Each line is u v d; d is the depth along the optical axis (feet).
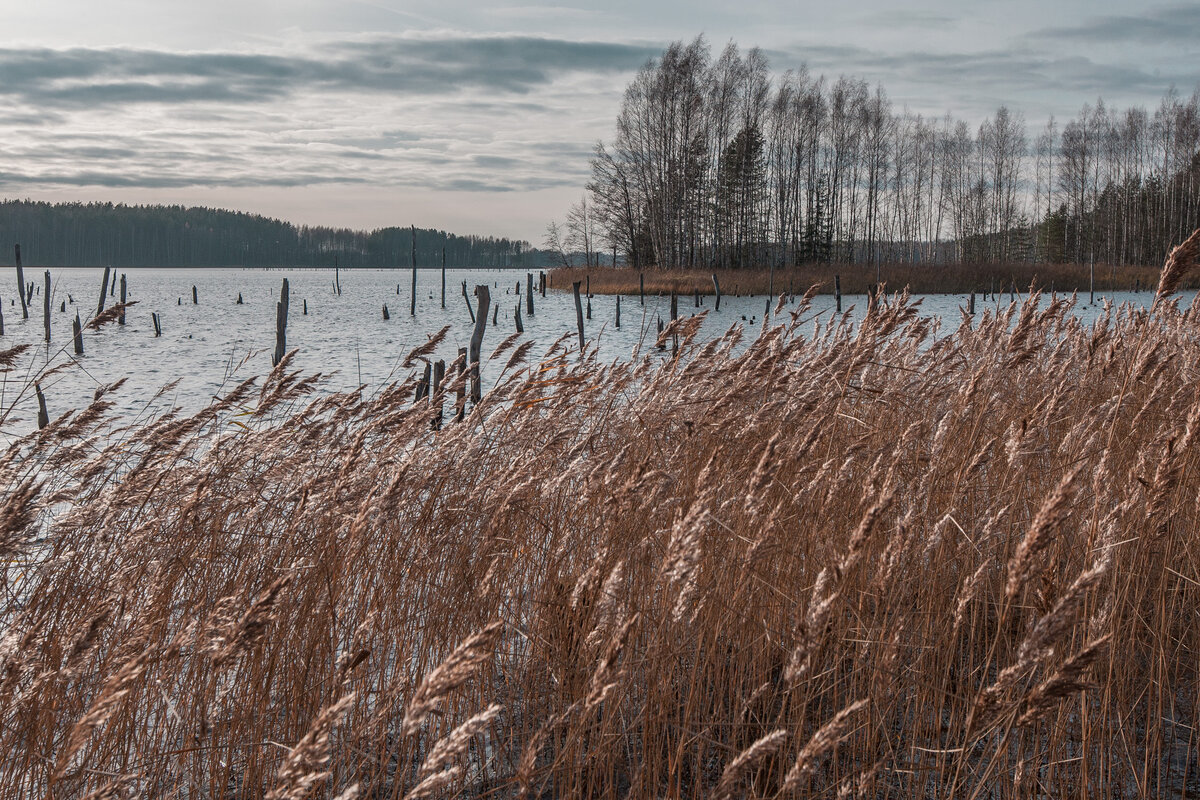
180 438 16.03
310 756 6.72
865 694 11.93
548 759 11.96
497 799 11.37
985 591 12.59
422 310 164.55
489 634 6.77
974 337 24.48
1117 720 12.05
